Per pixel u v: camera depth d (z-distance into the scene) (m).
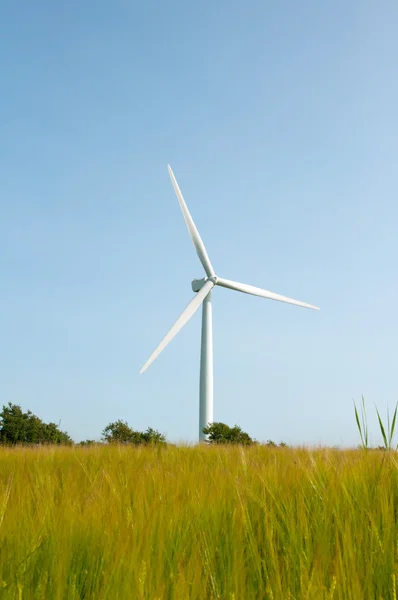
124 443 14.50
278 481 5.00
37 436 29.12
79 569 2.96
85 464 8.45
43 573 2.80
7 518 3.62
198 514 3.82
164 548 3.17
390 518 3.63
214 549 3.31
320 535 3.40
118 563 2.81
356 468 5.06
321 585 2.58
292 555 3.17
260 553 3.47
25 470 7.83
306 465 6.01
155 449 11.84
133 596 2.52
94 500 4.38
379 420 4.96
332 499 4.10
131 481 5.43
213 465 8.09
